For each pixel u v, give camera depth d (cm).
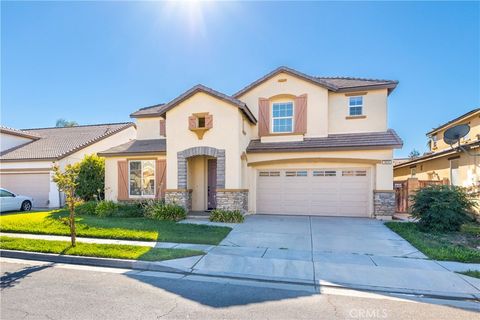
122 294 476
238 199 1216
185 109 1298
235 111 1234
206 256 682
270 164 1373
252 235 909
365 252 725
